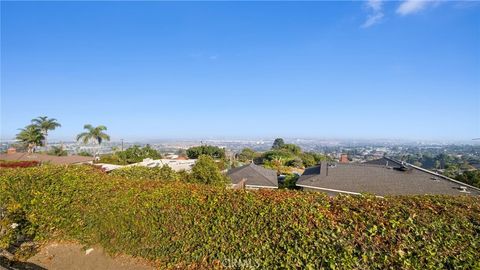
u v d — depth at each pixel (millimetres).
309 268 4836
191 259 5910
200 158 13516
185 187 6668
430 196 5441
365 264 4559
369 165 19000
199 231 5941
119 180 7477
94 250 6895
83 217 7258
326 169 18422
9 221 7137
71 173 8008
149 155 45531
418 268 4320
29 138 45062
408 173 15586
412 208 4844
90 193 7266
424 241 4414
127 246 6559
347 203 5215
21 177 8047
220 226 5746
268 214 5398
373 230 4645
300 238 5031
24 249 6977
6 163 25062
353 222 4824
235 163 39375
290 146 60156
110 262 6387
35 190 7844
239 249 5512
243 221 5570
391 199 5285
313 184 15000
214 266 5652
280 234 5219
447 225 4449
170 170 11594
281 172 36312
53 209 7598
